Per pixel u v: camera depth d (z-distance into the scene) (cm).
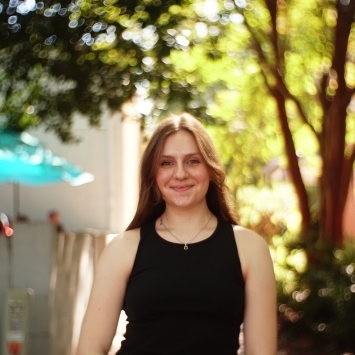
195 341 286
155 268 293
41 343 780
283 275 1112
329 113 1162
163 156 308
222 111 1515
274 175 2491
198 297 288
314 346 982
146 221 316
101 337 298
